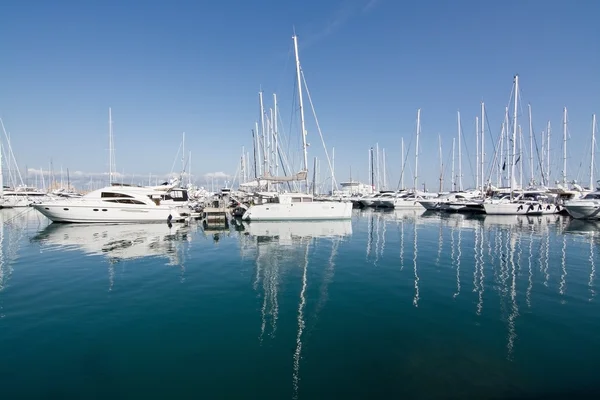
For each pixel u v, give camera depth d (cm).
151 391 562
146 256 1652
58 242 2055
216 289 1120
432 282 1195
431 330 790
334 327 812
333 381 589
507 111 4466
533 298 1012
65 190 7250
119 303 980
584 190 4634
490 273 1320
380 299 1012
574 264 1470
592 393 551
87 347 710
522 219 3781
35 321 842
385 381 587
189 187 5459
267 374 611
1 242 2052
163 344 725
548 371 614
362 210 5559
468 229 2827
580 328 794
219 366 639
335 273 1331
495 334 765
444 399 538
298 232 2558
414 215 4484
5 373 610
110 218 2980
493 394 550
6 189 5603
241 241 2123
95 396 549
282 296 1048
